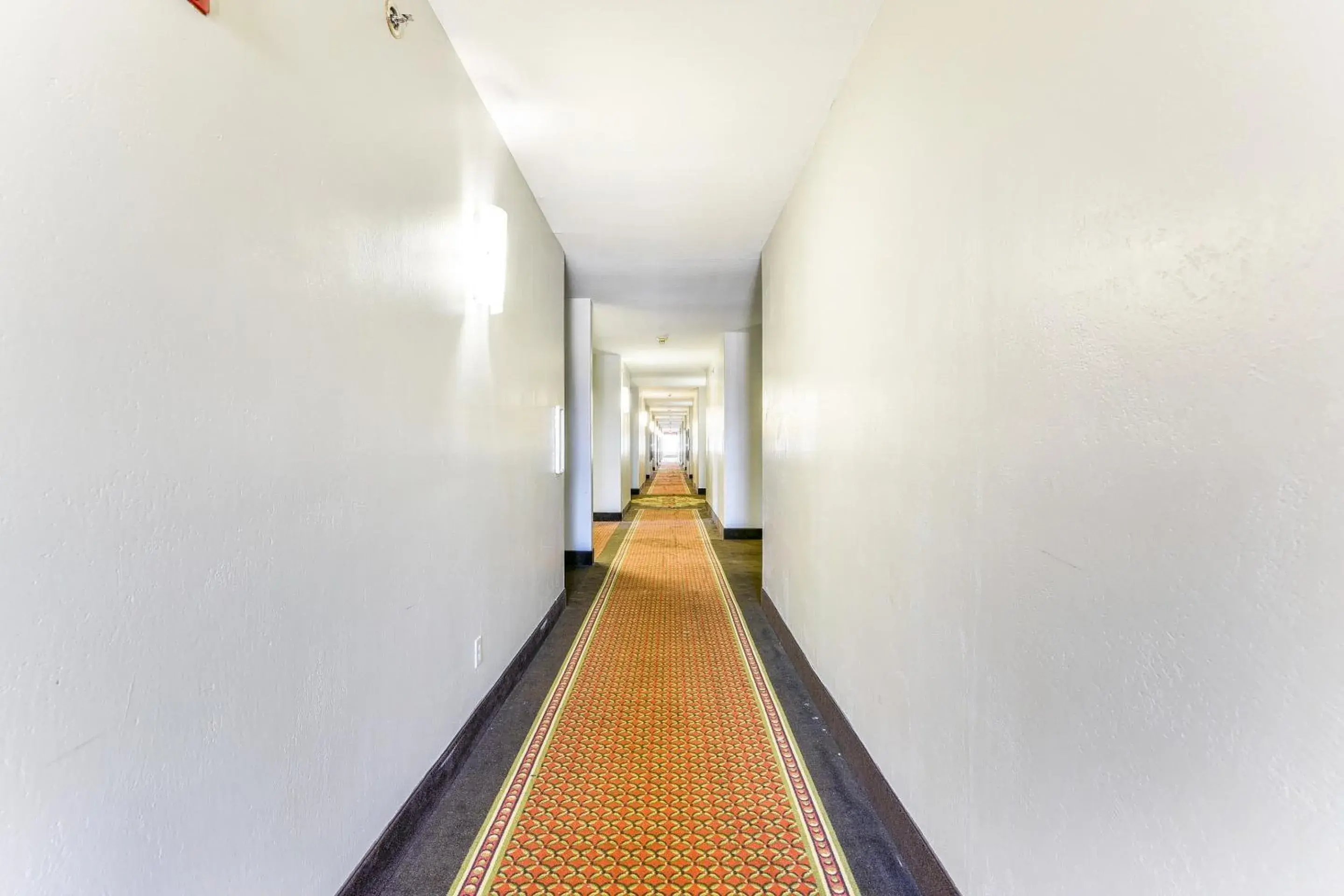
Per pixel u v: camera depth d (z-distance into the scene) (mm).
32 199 741
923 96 1614
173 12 940
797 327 3197
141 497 889
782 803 1997
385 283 1613
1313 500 643
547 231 3723
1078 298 999
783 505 3598
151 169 902
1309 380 645
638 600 4641
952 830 1444
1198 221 775
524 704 2748
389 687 1642
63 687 780
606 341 7938
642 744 2393
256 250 1124
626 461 10992
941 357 1501
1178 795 811
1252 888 712
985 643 1297
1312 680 646
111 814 844
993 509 1261
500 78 2264
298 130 1248
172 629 942
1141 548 870
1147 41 853
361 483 1488
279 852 1191
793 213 3279
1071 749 1018
